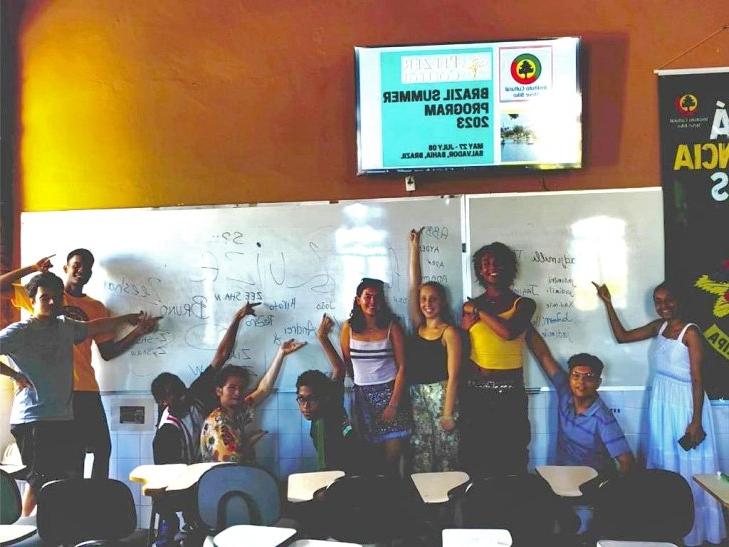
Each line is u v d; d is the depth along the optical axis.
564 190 4.55
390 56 4.60
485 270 4.55
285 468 4.61
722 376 4.39
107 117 4.87
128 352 4.76
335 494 3.33
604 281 4.50
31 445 4.39
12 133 4.92
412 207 4.62
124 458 4.73
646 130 4.54
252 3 4.78
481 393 4.50
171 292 4.76
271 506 3.46
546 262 4.53
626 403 4.45
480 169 4.55
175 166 4.81
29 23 4.93
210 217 4.76
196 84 4.81
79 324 4.57
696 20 4.53
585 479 3.68
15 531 3.25
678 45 4.54
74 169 4.88
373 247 4.64
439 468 4.50
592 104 4.57
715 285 4.44
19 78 4.93
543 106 4.52
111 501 3.27
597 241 4.51
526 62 4.54
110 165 4.86
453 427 4.51
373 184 4.66
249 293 4.71
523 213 4.55
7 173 4.91
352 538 3.33
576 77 4.50
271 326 4.69
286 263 4.70
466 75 4.56
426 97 4.58
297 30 4.75
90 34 4.89
